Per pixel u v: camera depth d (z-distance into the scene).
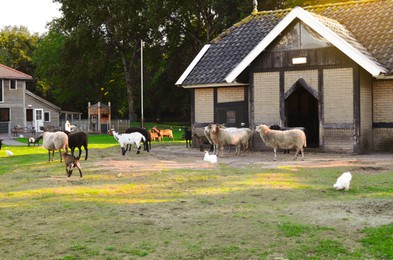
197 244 6.88
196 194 10.71
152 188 11.56
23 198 10.66
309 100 24.88
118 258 6.43
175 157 19.06
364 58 18.30
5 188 12.32
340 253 6.32
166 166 15.65
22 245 7.11
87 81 71.25
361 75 19.19
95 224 8.16
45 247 6.99
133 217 8.60
